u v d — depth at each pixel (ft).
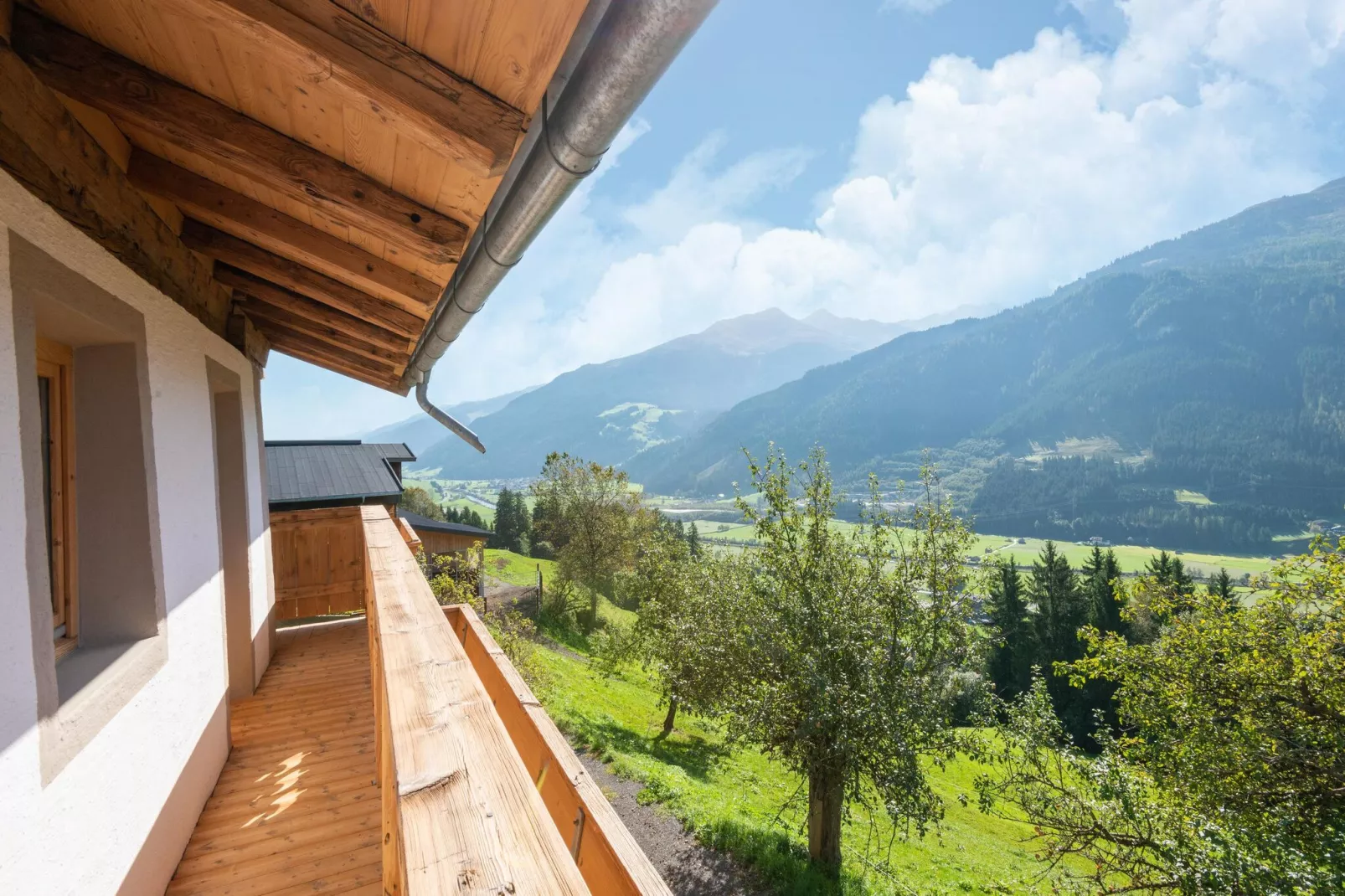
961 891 36.81
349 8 3.77
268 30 3.58
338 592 26.63
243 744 12.47
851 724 29.22
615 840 2.55
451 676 3.90
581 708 56.85
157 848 7.64
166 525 8.38
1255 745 28.32
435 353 14.88
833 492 33.99
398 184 6.62
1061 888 27.99
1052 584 124.26
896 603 31.40
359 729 13.28
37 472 4.90
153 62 5.69
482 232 8.26
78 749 5.44
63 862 5.15
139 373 7.54
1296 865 22.52
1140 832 25.71
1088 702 111.14
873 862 37.88
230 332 14.82
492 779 2.44
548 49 3.84
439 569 37.14
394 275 9.53
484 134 4.44
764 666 33.17
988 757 29.40
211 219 9.40
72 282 5.80
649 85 4.38
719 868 31.73
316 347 19.69
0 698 4.27
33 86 5.65
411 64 4.05
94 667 6.55
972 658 30.68
